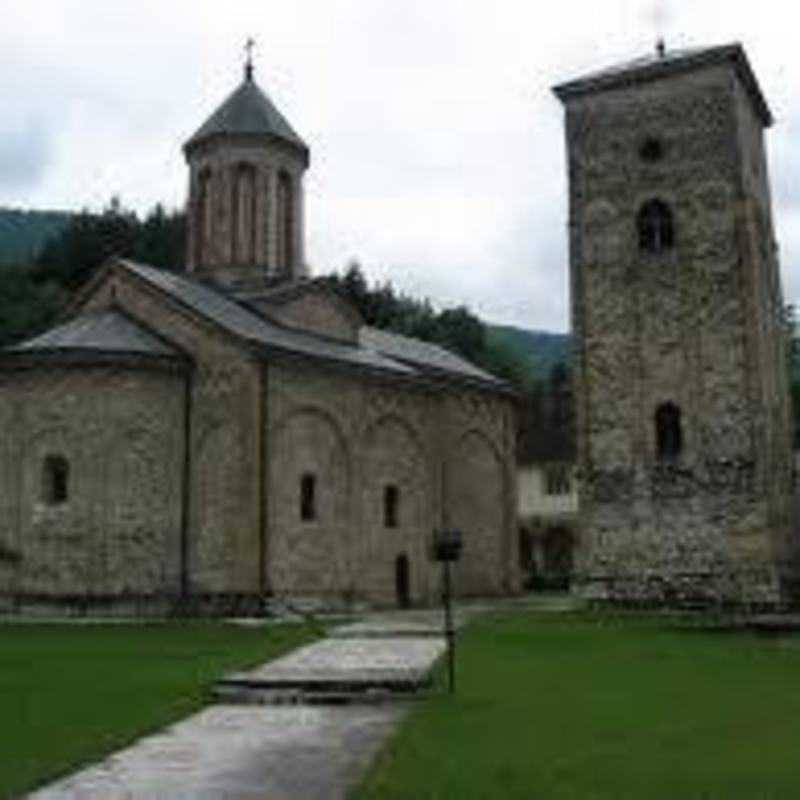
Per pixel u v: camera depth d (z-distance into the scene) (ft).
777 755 44.27
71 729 52.34
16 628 110.83
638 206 138.21
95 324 137.28
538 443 268.41
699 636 101.19
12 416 132.77
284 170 157.89
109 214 306.14
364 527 148.05
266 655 84.69
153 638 101.19
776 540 128.16
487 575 174.19
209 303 143.02
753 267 133.18
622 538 131.95
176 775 42.45
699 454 129.90
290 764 44.50
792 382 222.07
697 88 137.28
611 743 47.01
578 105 143.33
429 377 163.63
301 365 139.64
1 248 415.85
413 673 69.05
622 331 136.26
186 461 134.00
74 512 128.36
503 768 41.70
